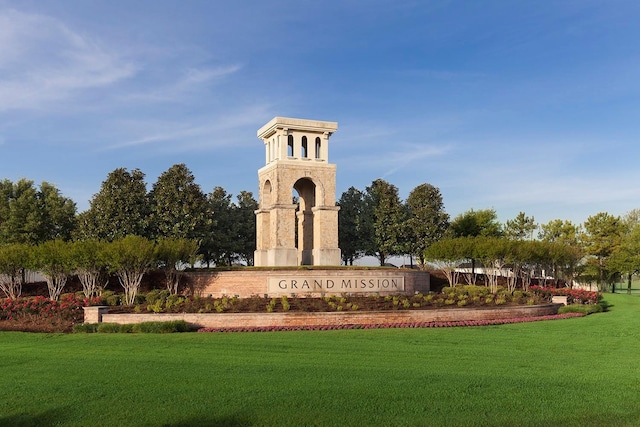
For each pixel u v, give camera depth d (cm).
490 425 1312
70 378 1727
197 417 1355
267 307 3228
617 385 1658
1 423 1320
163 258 4266
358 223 7238
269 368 1877
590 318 3494
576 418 1360
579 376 1775
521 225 7225
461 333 2762
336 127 5303
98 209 5403
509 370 1864
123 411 1398
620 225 6969
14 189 5550
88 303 3547
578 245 6888
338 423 1318
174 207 5650
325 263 5147
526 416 1373
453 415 1377
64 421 1330
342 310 3331
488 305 3734
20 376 1758
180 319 3005
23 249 4031
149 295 3975
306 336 2661
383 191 7238
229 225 6900
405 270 4784
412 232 6988
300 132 5234
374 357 2098
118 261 3856
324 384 1650
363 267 4809
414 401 1484
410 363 1980
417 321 3192
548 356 2131
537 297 4347
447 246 5012
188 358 2069
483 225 7606
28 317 3228
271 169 5225
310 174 5203
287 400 1485
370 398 1507
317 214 5222
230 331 2864
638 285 10744
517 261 4944
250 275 4381
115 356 2112
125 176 5569
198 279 4531
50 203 5556
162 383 1661
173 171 5819
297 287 4334
